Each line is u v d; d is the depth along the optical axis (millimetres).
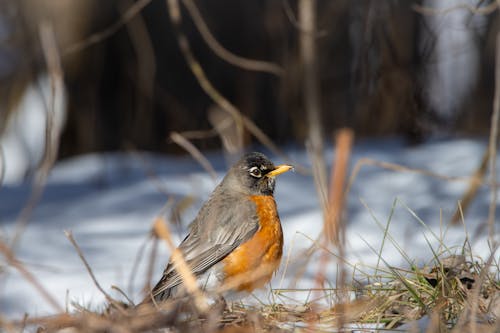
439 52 16656
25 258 10000
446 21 15914
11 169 19000
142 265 9633
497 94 9617
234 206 8438
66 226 11992
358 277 7969
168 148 17938
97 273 9273
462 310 6406
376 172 14562
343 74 17734
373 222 11141
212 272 8086
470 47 16984
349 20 17312
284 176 14945
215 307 7059
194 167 16016
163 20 17547
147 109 17688
